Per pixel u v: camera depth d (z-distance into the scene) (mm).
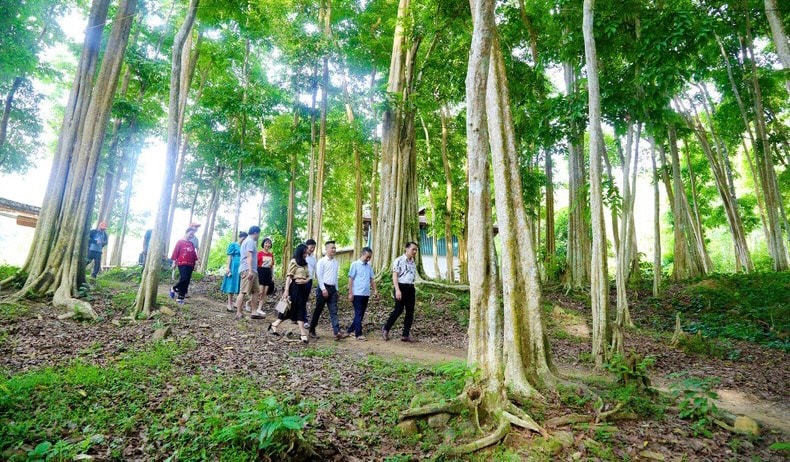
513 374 4676
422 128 21188
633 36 10859
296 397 4395
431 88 15586
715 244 33812
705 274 17172
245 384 4828
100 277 13828
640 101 10648
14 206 19828
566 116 11875
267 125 18016
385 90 14039
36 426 3400
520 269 5246
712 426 4258
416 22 13711
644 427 4137
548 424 3941
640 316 12453
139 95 18406
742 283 14555
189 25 9148
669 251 30547
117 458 3148
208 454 3230
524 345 4988
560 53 12273
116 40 9484
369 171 22375
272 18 15562
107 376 4652
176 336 6891
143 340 6508
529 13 14562
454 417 3986
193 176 22328
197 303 10867
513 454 3465
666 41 9367
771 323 10805
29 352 5336
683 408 4508
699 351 8445
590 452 3588
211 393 4465
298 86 16094
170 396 4332
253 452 3205
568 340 9422
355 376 5652
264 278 10148
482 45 4414
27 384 4070
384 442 3766
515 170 5430
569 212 15602
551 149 16688
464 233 22656
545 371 4914
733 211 18594
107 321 7465
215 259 32594
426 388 5020
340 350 7406
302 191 23859
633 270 16703
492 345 4211
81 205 8898
